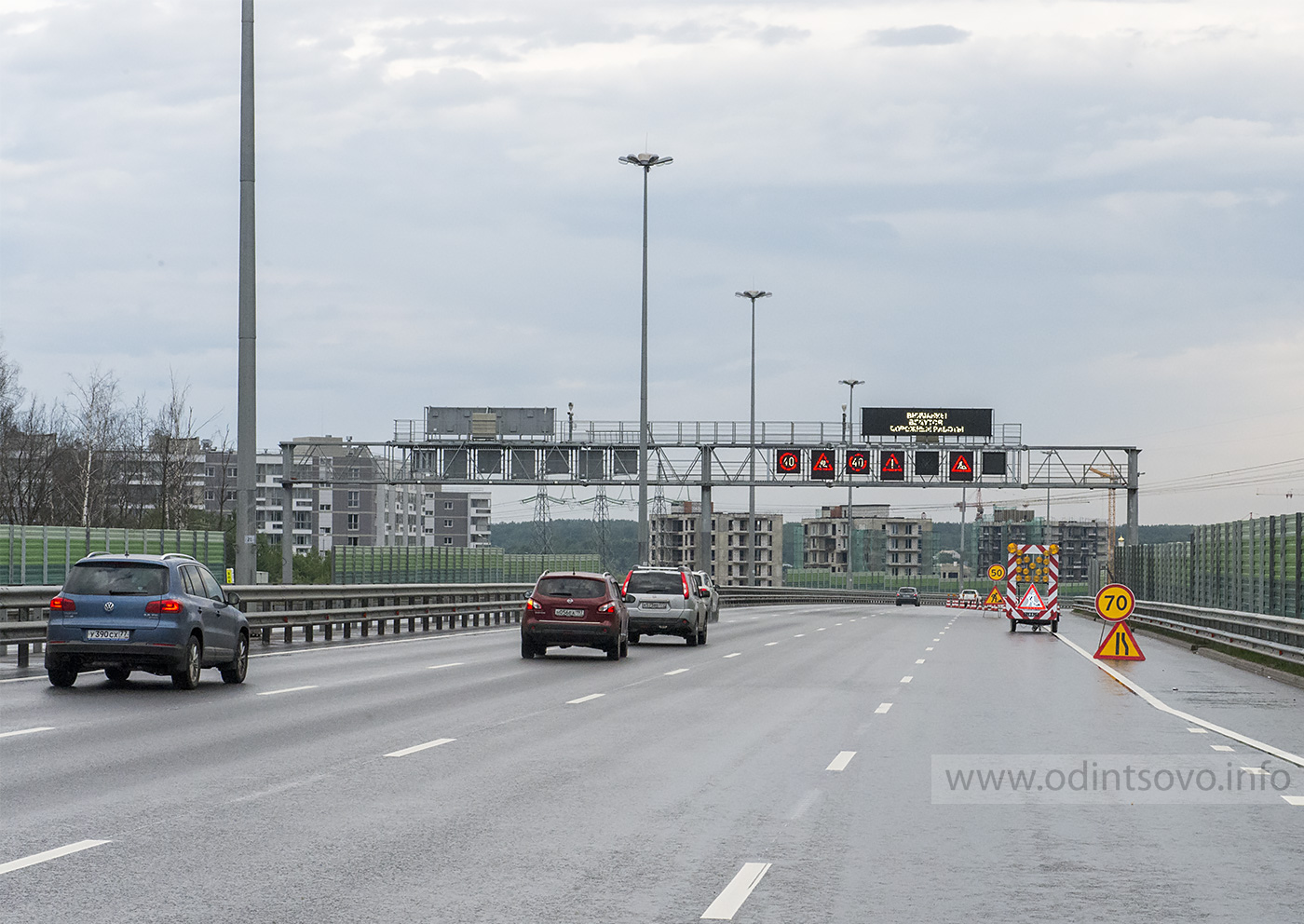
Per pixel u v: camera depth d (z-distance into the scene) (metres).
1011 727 28.39
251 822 16.92
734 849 15.67
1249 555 64.56
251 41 50.66
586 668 45.34
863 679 41.53
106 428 131.50
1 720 27.30
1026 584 79.44
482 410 116.75
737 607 139.00
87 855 14.90
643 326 97.94
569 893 13.41
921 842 16.20
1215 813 18.36
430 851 15.33
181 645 33.62
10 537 69.25
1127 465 115.75
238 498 51.50
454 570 115.62
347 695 33.81
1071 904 13.18
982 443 115.81
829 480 116.44
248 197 50.53
